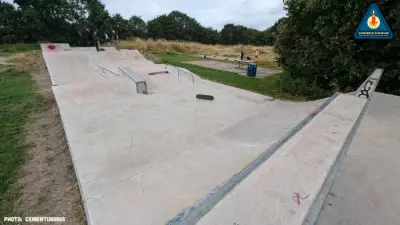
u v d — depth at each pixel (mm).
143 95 5832
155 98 5586
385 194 1908
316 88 6355
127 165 2768
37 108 5434
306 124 1668
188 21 48594
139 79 6184
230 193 938
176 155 3035
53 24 26234
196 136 3645
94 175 2549
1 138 3939
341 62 5418
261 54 19406
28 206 2426
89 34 27969
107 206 2078
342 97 2422
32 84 7840
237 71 11344
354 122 1729
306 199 898
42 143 3779
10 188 2689
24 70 10086
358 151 2660
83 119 4133
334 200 1822
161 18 44406
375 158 2498
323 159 1180
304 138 1424
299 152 1248
